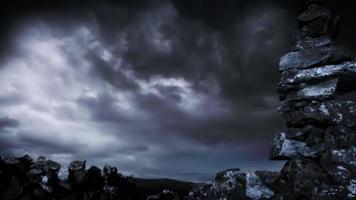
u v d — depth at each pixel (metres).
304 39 5.94
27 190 7.89
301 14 6.05
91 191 9.02
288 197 4.86
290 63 5.87
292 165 5.00
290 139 5.33
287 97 5.81
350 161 4.59
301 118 5.27
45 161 8.80
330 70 5.40
